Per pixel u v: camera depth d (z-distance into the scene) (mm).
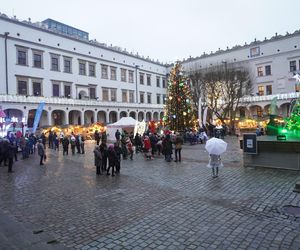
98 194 9586
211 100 41219
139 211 7656
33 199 9188
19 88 38875
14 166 16484
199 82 44844
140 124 26188
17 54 38781
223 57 60438
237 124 44188
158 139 20453
